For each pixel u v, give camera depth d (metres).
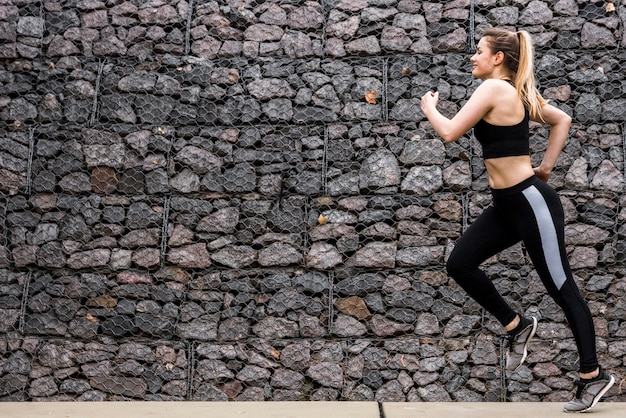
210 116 4.43
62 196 4.39
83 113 4.45
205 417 3.28
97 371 4.24
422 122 4.36
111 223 4.35
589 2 4.43
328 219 4.32
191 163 4.38
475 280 3.12
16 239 4.36
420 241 4.27
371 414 3.34
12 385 4.24
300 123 4.41
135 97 4.45
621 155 4.28
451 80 4.39
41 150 4.42
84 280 4.31
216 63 4.48
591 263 4.21
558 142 3.26
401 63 4.42
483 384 4.15
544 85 4.38
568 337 4.17
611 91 4.33
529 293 4.22
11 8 4.55
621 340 4.15
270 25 4.51
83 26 4.54
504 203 3.04
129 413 3.39
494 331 4.18
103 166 4.40
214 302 4.28
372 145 4.36
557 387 4.14
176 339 4.28
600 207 4.25
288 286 4.27
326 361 4.20
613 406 3.38
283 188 4.36
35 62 4.51
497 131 3.00
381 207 4.31
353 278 4.27
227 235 4.33
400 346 4.20
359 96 4.40
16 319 4.30
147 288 4.29
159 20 4.53
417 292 4.24
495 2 4.45
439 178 4.30
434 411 3.36
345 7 4.50
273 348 4.23
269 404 3.64
